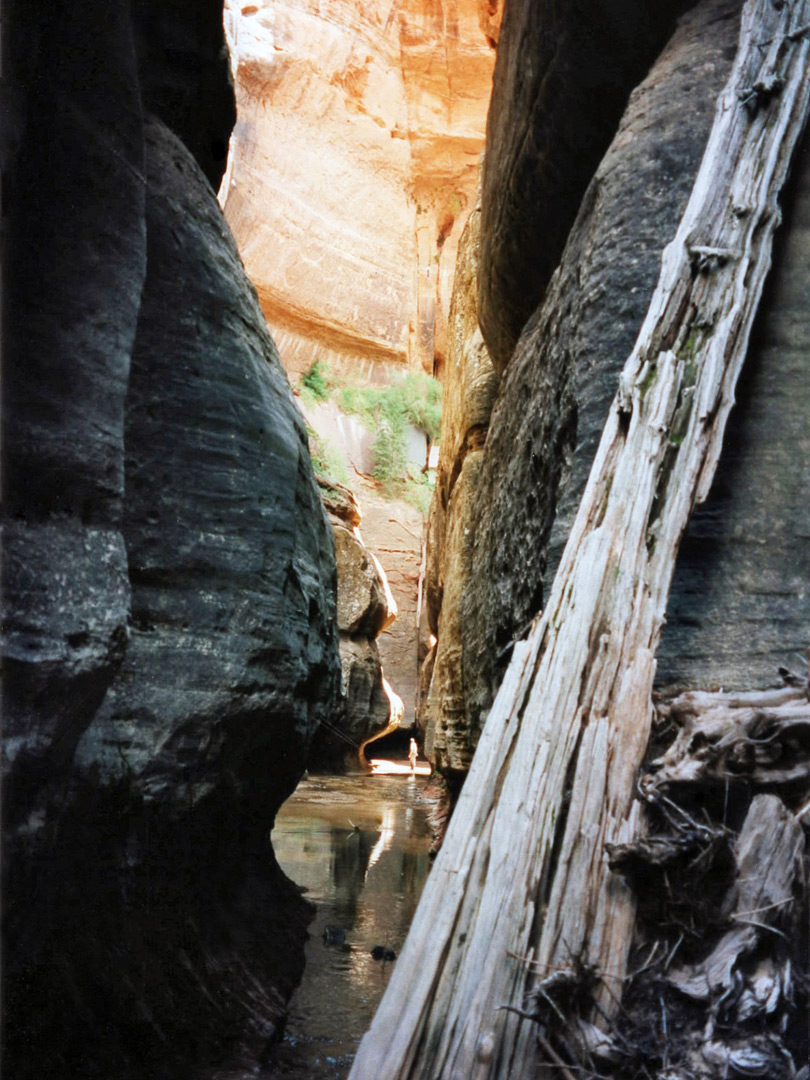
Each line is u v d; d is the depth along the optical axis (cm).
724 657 366
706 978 248
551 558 415
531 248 618
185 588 407
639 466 352
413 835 1100
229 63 592
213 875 451
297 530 526
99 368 325
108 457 320
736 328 377
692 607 377
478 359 1032
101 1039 324
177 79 543
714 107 440
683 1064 234
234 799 439
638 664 311
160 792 371
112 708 362
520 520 543
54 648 276
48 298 307
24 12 300
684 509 347
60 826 309
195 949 405
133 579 389
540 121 564
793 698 319
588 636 316
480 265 750
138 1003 347
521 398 580
